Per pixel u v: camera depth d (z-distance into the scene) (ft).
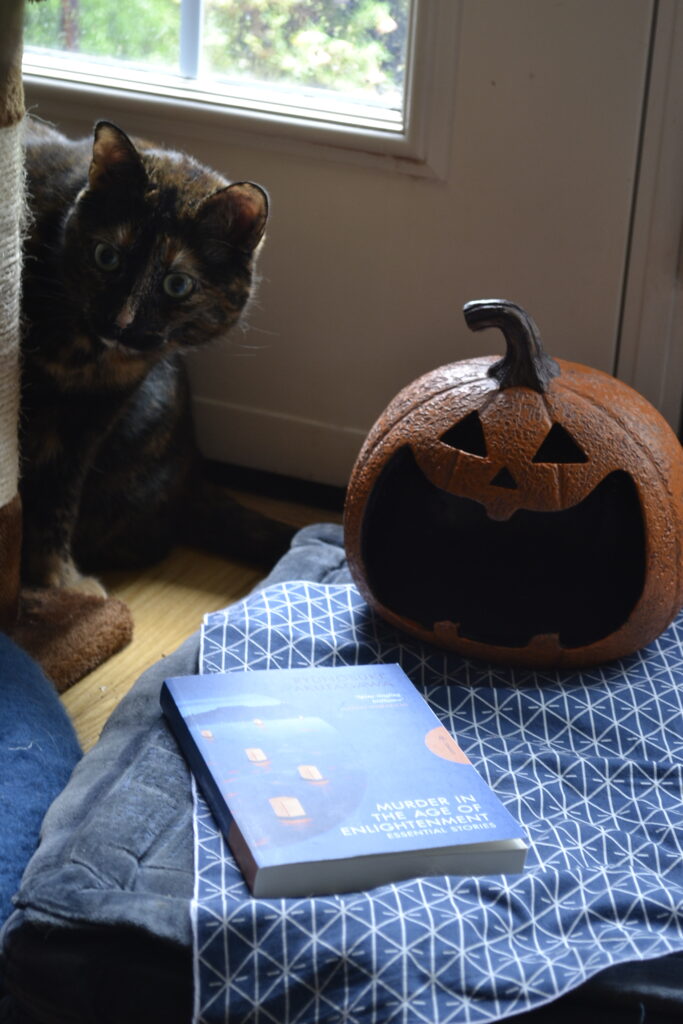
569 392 4.29
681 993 3.20
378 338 6.23
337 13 5.85
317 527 5.65
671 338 5.82
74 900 3.23
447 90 5.61
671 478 4.29
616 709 4.26
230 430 6.67
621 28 5.33
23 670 4.26
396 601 4.53
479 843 3.46
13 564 4.80
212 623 4.46
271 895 3.29
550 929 3.37
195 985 3.08
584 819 3.82
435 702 4.27
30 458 5.31
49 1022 3.21
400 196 5.90
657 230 5.61
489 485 4.18
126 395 5.36
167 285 4.87
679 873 3.63
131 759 3.88
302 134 5.86
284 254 6.20
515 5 5.40
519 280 5.91
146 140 5.94
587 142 5.57
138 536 5.91
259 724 3.86
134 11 6.14
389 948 3.17
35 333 5.05
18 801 3.74
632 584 4.32
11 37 4.08
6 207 4.27
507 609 4.39
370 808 3.53
